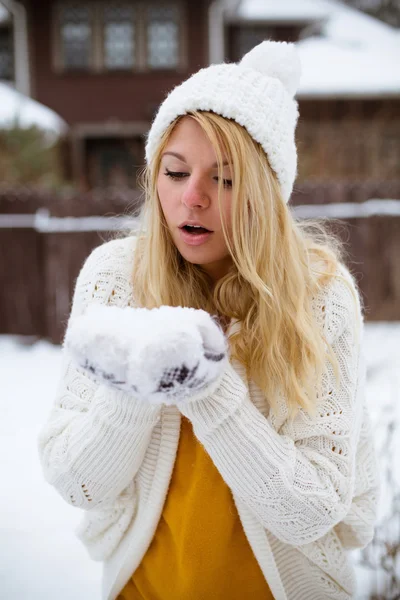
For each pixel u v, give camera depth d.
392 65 13.27
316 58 13.60
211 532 1.22
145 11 13.83
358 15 16.86
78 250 5.80
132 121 14.12
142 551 1.27
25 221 5.93
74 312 1.29
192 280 1.30
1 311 6.07
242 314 1.26
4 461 3.45
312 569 1.28
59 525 2.76
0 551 2.53
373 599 1.92
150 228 1.26
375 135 12.27
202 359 0.90
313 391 1.17
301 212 5.93
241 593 1.26
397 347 5.37
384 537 2.11
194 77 1.21
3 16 14.05
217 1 13.51
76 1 13.81
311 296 1.24
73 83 14.05
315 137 12.24
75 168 13.95
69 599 2.20
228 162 1.15
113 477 1.14
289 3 14.42
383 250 6.00
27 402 4.48
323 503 1.10
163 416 1.21
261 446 1.07
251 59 1.29
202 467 1.21
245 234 1.17
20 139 9.76
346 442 1.16
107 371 0.89
